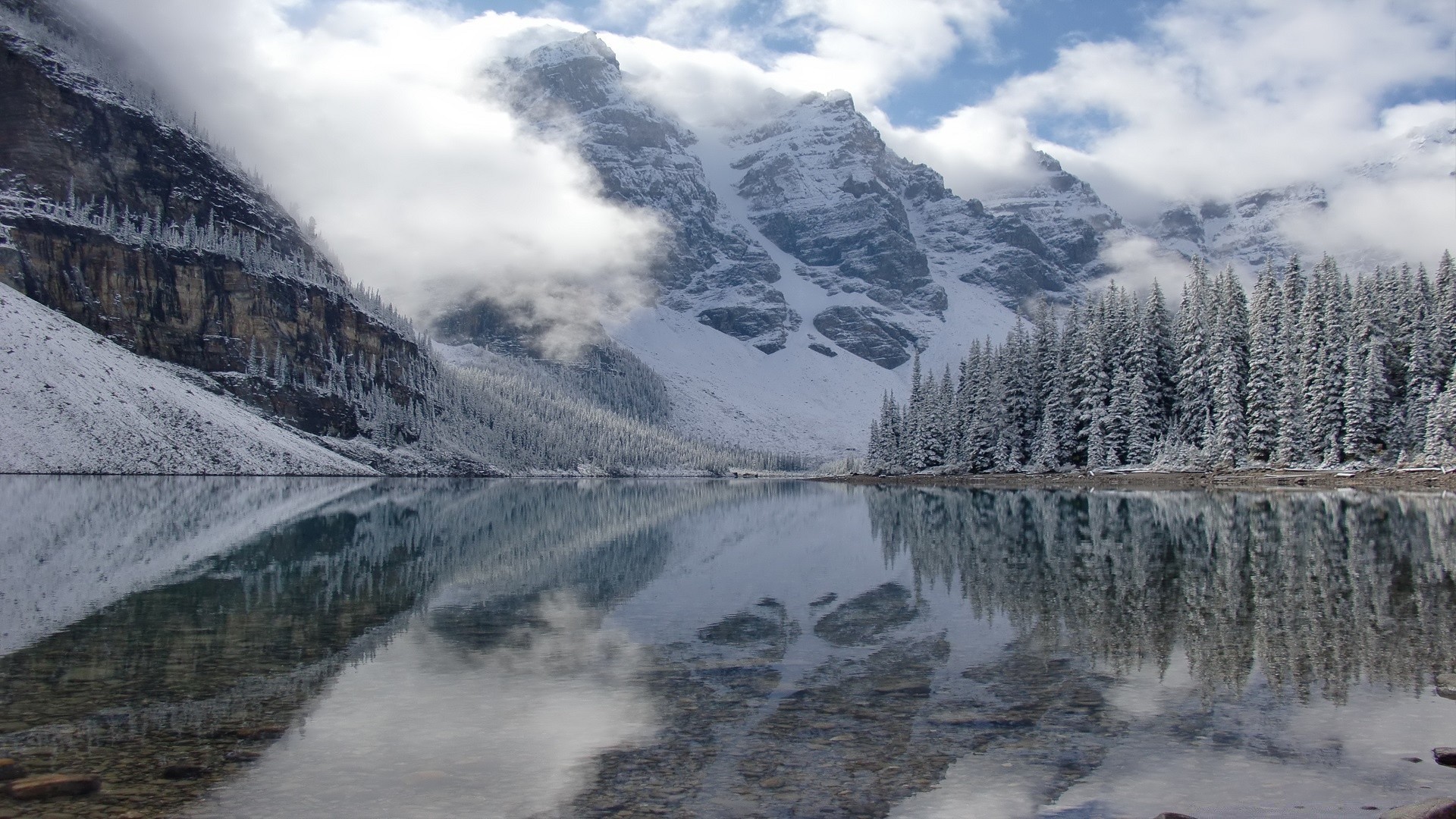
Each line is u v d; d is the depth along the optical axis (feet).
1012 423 424.05
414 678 56.13
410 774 38.88
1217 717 46.83
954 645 65.10
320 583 98.94
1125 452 353.51
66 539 138.41
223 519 187.83
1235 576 97.30
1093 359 365.40
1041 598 85.51
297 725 45.93
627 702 50.31
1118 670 57.00
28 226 535.60
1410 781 37.93
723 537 167.94
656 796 36.29
